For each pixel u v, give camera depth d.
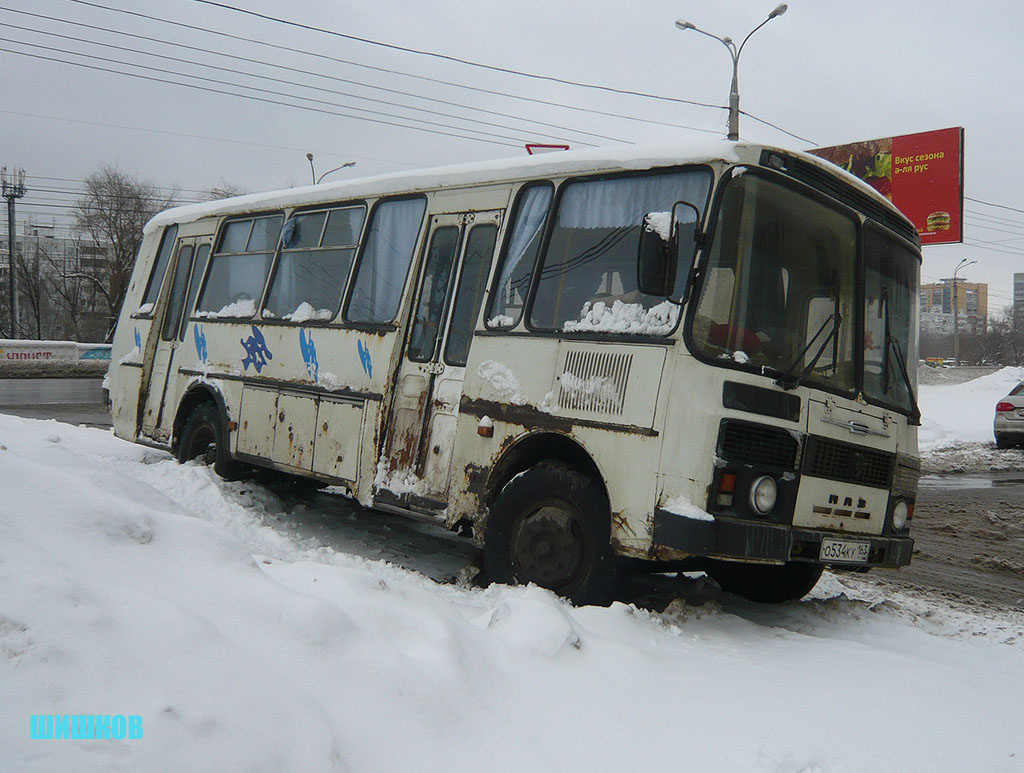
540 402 5.75
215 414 8.95
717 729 3.65
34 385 26.31
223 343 9.02
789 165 5.54
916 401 6.44
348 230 7.88
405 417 6.78
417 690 3.24
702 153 5.41
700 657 4.55
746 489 5.04
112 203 53.97
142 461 10.55
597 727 3.49
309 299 8.11
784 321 5.44
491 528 5.91
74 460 5.55
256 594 3.52
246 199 9.38
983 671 4.91
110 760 2.45
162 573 3.58
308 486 9.46
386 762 2.92
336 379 7.43
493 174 6.66
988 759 3.62
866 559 5.72
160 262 10.58
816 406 5.47
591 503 5.45
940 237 29.77
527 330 6.00
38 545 3.43
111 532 3.69
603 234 5.80
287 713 2.83
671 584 7.11
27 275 58.50
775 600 6.82
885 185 30.92
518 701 3.55
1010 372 35.28
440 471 6.42
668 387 5.10
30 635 2.79
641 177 5.71
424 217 7.08
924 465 19.22
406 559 7.47
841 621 5.91
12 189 52.22
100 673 2.75
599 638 4.36
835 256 5.83
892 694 4.29
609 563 5.35
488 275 6.42
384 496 6.78
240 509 7.47
